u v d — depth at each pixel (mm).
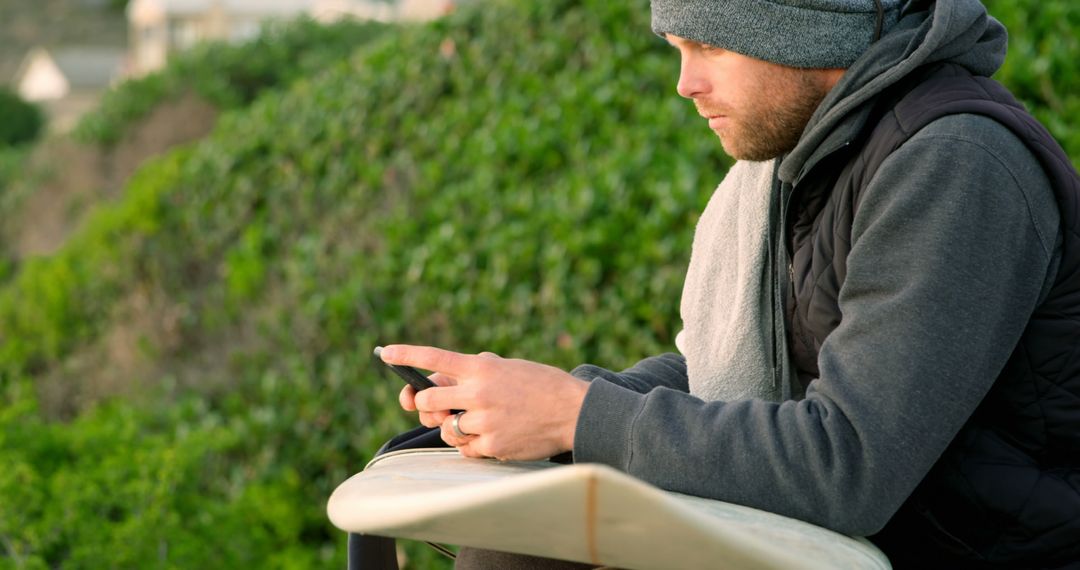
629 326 3201
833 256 1297
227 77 8766
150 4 25516
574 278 3395
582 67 4383
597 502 921
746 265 1462
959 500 1239
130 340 5113
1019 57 2902
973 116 1215
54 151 9172
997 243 1168
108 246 5625
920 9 1361
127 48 52719
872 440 1140
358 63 5492
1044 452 1242
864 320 1181
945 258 1160
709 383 1496
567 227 3475
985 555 1243
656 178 3441
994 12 3125
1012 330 1185
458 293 3730
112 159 8562
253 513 3627
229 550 3109
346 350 4012
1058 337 1215
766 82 1328
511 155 4059
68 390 5203
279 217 4992
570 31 4457
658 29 1379
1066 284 1221
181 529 2904
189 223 5387
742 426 1191
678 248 3170
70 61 41750
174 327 4980
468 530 1027
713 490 1188
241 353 4441
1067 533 1214
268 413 4047
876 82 1253
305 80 6000
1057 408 1223
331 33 9484
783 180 1360
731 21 1306
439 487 1122
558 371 1280
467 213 4027
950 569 1269
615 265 3336
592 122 3979
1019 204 1182
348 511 1117
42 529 2664
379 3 14148
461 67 4844
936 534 1260
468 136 4543
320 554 3672
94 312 5605
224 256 5172
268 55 9000
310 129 5188
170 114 8461
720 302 1545
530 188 3846
